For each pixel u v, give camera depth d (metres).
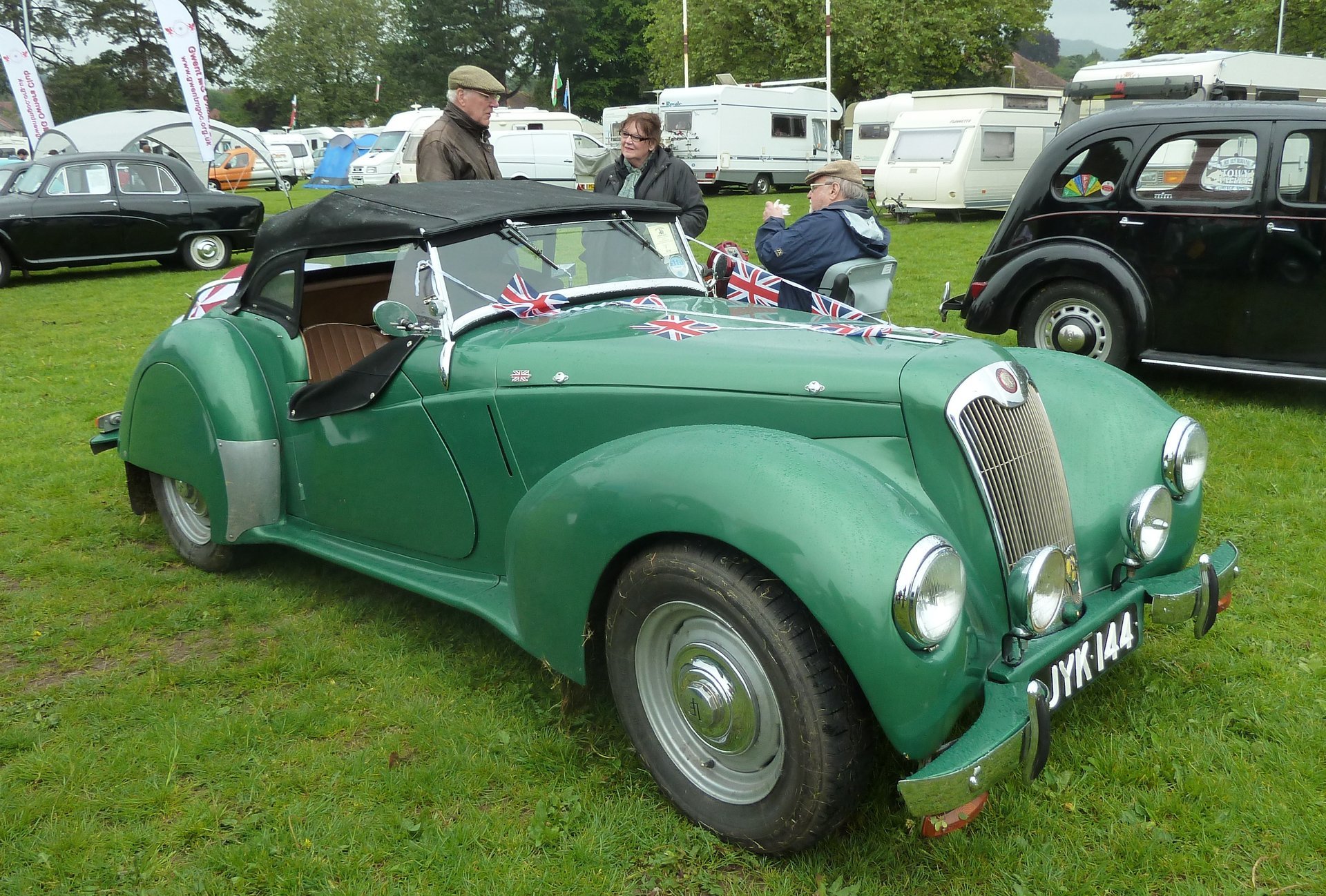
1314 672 3.03
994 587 2.40
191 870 2.36
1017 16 35.38
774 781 2.26
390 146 28.83
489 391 2.91
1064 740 2.72
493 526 3.03
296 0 69.69
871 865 2.30
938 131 19.03
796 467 2.20
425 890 2.27
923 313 9.03
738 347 2.67
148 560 4.23
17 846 2.44
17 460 5.55
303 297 3.74
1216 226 5.63
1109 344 6.09
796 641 2.12
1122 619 2.60
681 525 2.24
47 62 63.75
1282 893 2.19
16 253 12.91
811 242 4.67
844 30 31.38
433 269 3.08
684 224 5.86
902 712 2.06
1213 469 4.84
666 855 2.36
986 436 2.38
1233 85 13.77
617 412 2.70
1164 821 2.42
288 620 3.64
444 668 3.24
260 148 24.61
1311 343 5.51
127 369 7.96
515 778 2.67
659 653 2.46
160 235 13.92
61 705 3.09
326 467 3.46
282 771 2.72
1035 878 2.25
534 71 63.81
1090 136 6.04
